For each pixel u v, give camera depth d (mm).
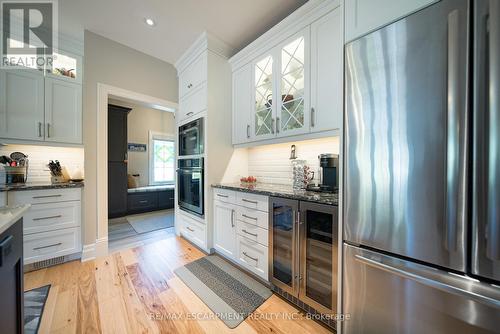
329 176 1686
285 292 1620
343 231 1164
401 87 925
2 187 1836
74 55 2389
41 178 2410
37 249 1991
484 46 731
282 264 1661
